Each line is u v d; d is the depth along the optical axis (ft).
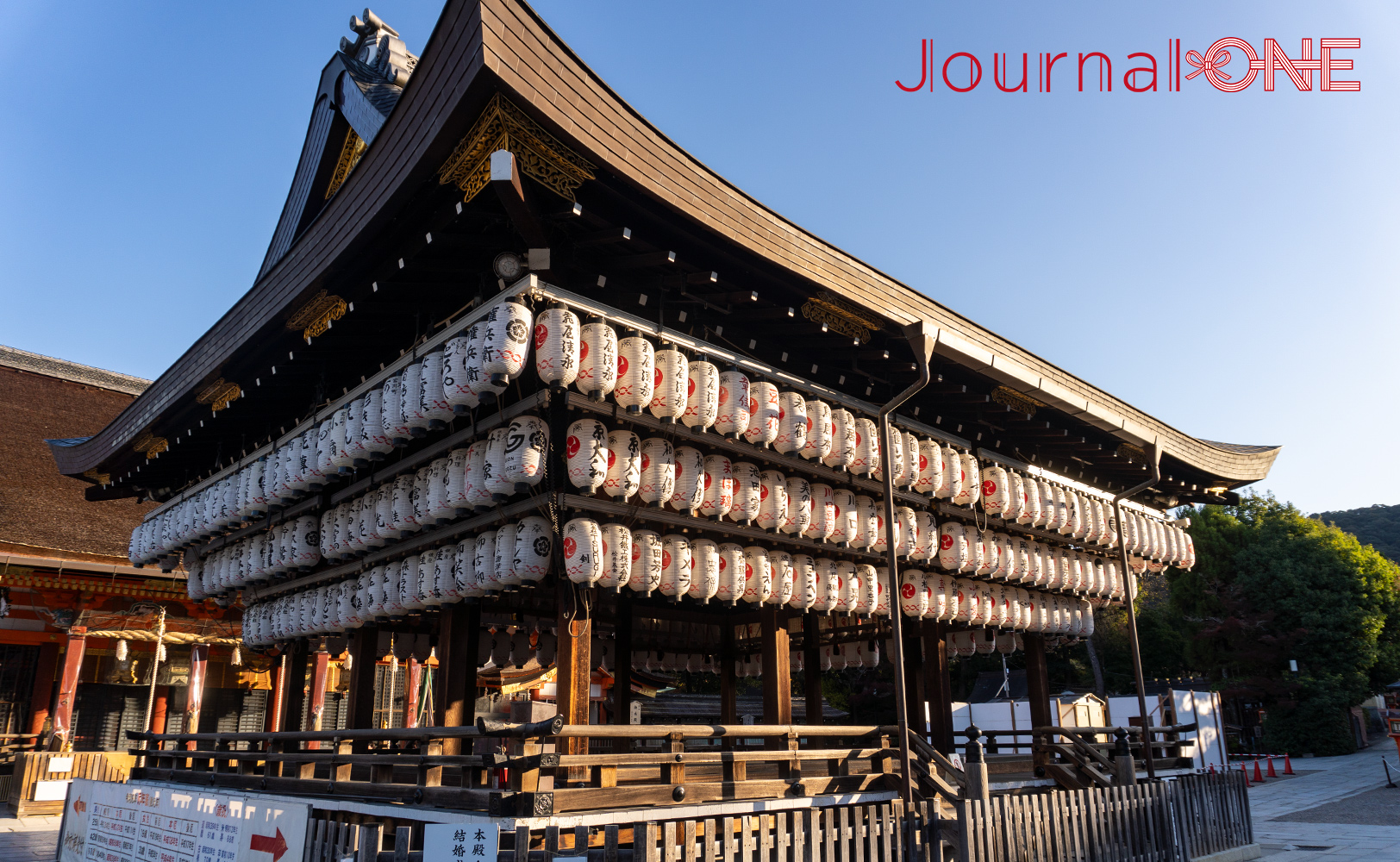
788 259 22.44
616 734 17.85
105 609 59.21
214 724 63.57
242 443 35.14
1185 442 39.60
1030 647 37.65
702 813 18.93
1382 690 118.73
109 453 38.37
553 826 15.76
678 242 21.47
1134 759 36.19
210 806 24.08
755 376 24.54
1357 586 109.29
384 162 20.08
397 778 25.26
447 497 22.47
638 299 22.98
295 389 30.89
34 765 52.31
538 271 19.79
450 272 22.95
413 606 25.02
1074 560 36.88
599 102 17.94
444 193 19.84
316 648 34.55
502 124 16.88
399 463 25.53
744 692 105.81
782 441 24.30
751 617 38.93
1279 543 113.80
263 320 26.45
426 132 18.16
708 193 20.31
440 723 24.44
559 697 19.97
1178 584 117.29
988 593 33.42
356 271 23.18
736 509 23.91
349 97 36.09
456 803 17.02
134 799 29.30
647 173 18.88
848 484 27.89
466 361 19.67
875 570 28.94
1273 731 106.42
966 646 39.22
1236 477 43.96
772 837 17.88
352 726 27.71
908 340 25.76
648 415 21.97
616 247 21.54
